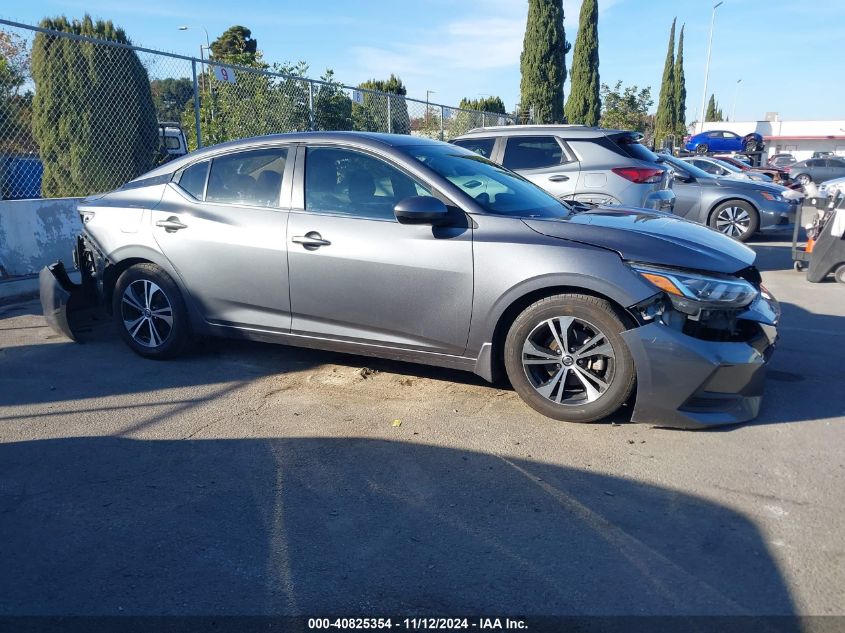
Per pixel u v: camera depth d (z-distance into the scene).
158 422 4.18
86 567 2.78
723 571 2.71
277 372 5.03
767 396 4.51
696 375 3.73
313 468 3.58
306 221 4.57
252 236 4.71
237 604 2.55
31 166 8.26
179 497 3.30
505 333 4.24
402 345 4.41
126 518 3.13
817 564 2.76
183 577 2.71
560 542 2.91
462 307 4.16
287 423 4.14
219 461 3.67
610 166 8.06
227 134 10.16
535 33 24.69
